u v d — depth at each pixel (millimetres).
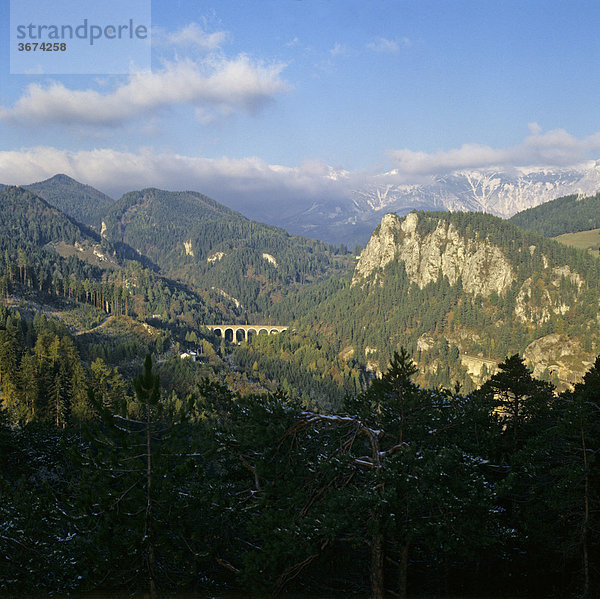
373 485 19422
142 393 19594
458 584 24906
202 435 22828
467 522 18141
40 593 19547
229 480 24703
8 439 35000
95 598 19547
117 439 19750
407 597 22344
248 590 19328
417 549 22562
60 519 21375
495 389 32531
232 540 22812
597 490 23859
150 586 19984
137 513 19391
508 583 25109
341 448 22219
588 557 24516
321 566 21625
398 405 23547
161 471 19531
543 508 24234
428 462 18766
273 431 21359
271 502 20281
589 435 24750
